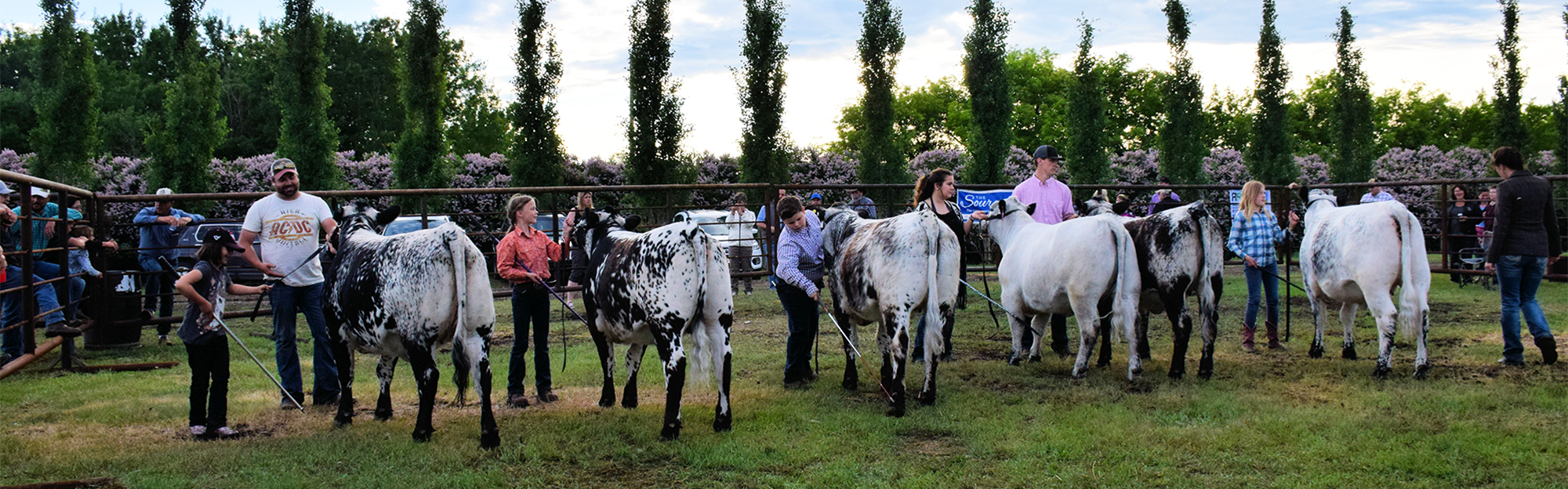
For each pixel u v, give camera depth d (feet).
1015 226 24.61
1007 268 24.23
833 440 16.83
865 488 14.10
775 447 16.37
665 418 17.06
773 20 54.39
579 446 16.52
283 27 52.47
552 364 25.73
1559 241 22.90
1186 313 22.21
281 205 20.20
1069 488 13.96
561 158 54.39
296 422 19.11
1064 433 16.83
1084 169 60.39
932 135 153.48
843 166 63.62
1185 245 21.97
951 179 24.30
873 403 20.04
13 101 126.62
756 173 54.54
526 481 14.66
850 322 22.20
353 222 19.74
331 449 16.47
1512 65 80.02
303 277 20.31
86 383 23.52
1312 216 25.35
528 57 53.21
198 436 17.44
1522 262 22.56
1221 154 78.07
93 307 28.78
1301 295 40.27
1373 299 21.83
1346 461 14.90
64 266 26.17
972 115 57.67
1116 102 143.95
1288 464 14.83
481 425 17.13
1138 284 21.84
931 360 19.22
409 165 54.03
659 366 24.50
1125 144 144.66
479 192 31.73
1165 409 18.85
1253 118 73.10
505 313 38.19
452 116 144.46
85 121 54.85
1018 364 24.43
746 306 39.17
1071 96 60.70
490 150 143.64
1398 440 15.98
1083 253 21.72
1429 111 162.09
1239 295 40.83
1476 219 43.21
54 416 19.72
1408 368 22.72
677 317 16.90
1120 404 19.35
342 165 59.98
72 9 55.21
